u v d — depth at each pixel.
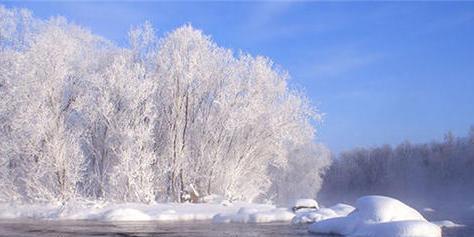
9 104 42.31
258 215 31.73
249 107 46.91
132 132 41.59
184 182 45.72
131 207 37.09
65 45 43.62
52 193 39.25
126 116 44.06
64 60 44.06
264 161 49.78
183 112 47.41
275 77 50.00
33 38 45.09
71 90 44.84
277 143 48.81
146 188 40.50
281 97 49.62
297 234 23.89
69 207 35.88
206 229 26.67
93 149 44.88
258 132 48.47
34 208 36.69
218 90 49.16
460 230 26.05
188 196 43.03
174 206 38.50
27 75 41.34
